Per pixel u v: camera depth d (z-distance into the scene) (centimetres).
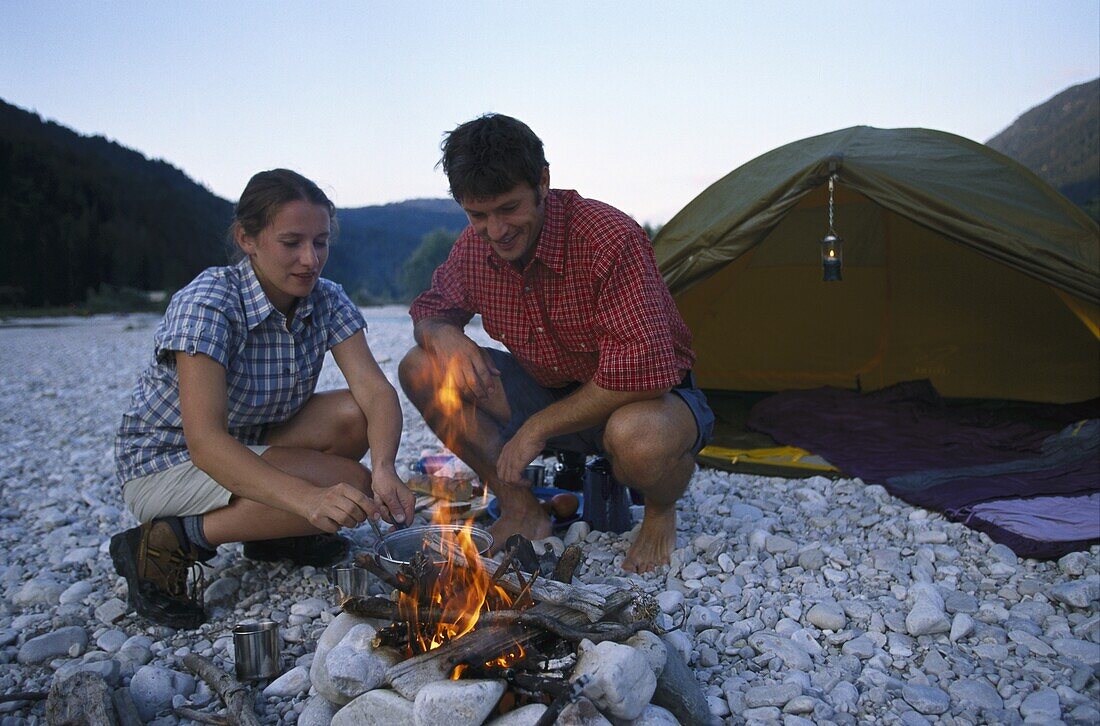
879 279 655
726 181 550
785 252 670
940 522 379
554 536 370
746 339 699
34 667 276
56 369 1234
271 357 298
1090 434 476
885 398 623
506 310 332
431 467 454
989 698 235
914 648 270
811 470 464
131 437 301
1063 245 460
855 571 328
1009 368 623
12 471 564
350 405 323
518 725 194
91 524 436
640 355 293
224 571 344
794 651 263
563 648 222
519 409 359
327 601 313
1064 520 356
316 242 281
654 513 341
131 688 250
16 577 357
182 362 271
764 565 335
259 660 257
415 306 361
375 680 216
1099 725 220
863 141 525
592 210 303
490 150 271
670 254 502
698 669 259
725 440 546
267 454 296
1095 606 287
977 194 476
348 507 255
